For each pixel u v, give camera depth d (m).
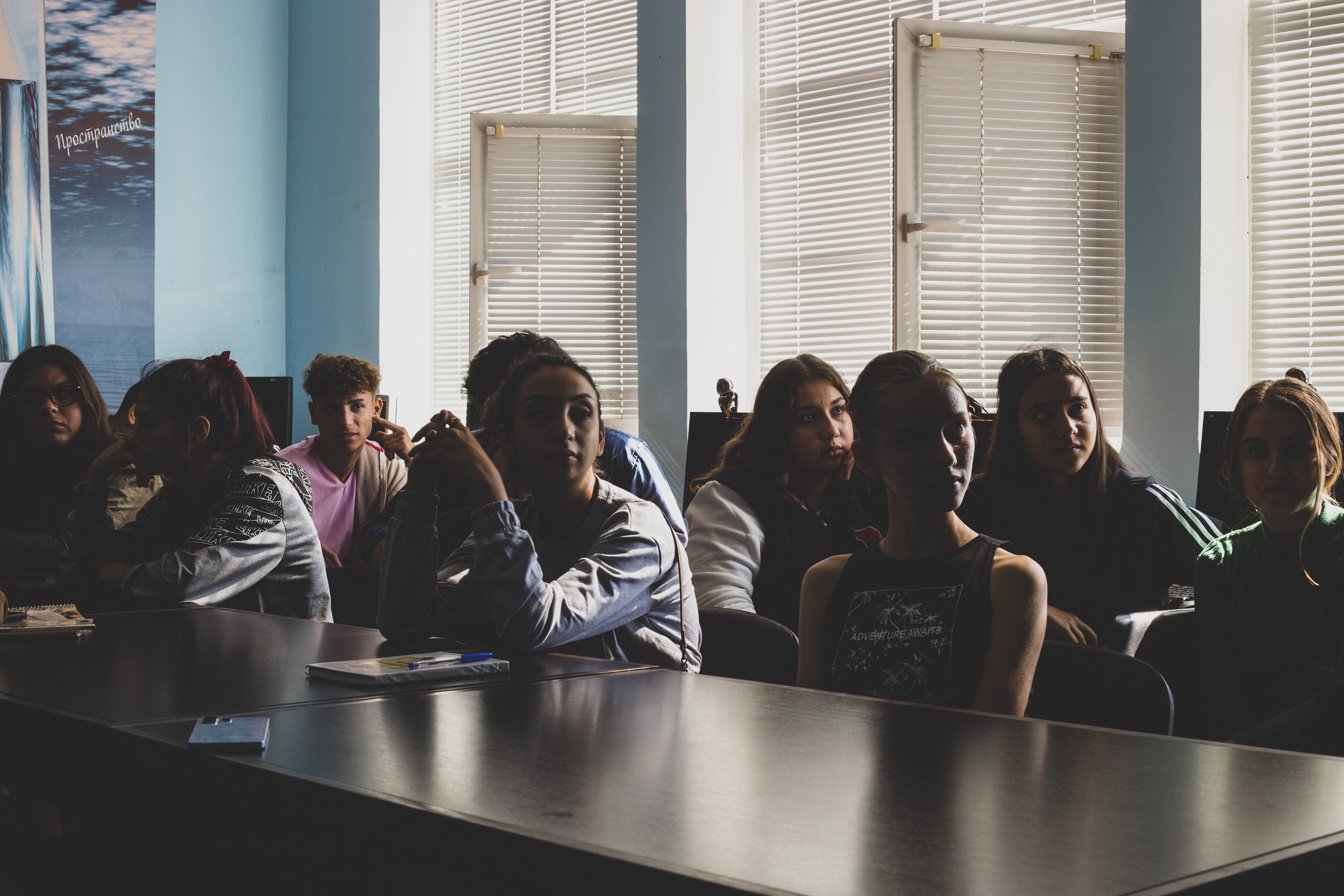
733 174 4.53
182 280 5.44
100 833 1.13
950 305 3.72
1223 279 3.34
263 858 0.88
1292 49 3.35
